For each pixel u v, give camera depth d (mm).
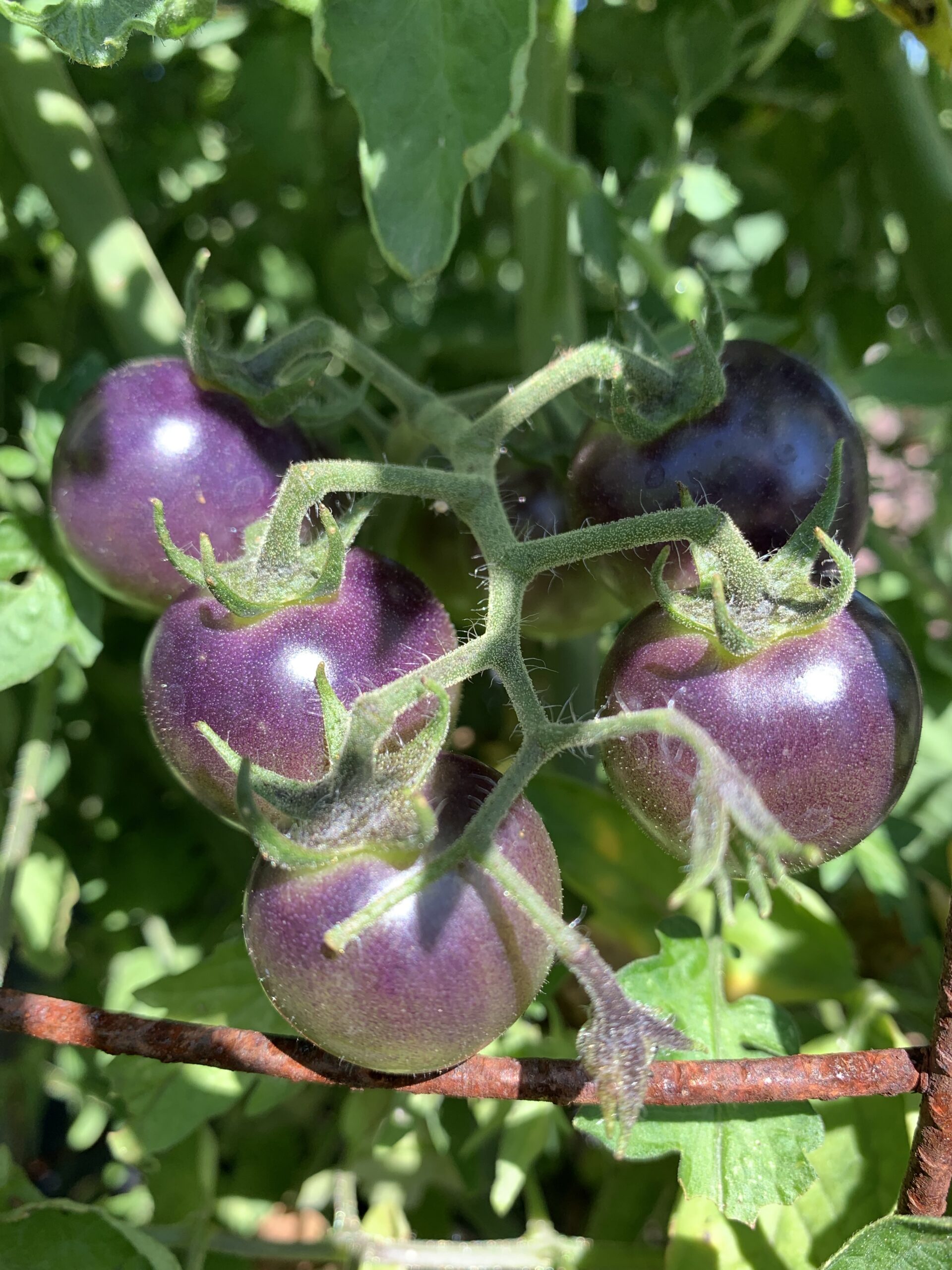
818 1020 196
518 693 114
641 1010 102
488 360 295
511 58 135
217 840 252
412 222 137
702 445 133
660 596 120
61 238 256
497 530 122
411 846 108
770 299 284
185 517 144
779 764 116
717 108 269
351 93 135
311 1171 238
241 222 319
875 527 249
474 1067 125
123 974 238
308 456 152
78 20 125
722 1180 140
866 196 271
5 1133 271
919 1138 120
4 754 233
